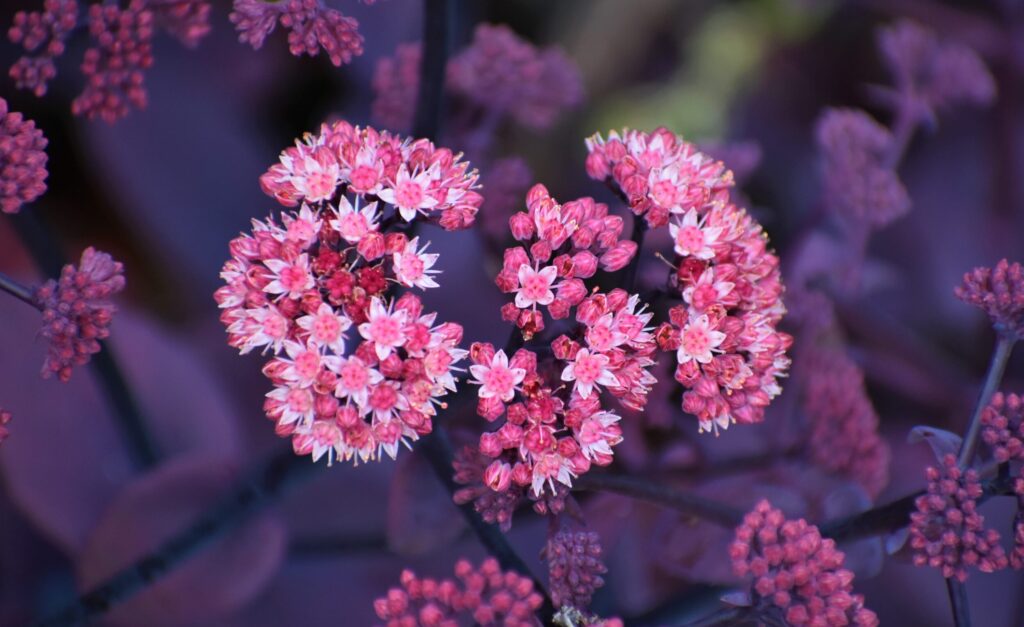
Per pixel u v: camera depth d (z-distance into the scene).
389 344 0.44
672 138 0.46
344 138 0.45
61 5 0.48
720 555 0.51
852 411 0.54
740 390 0.46
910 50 0.59
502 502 0.45
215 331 0.66
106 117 0.48
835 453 0.54
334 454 0.52
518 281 0.44
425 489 0.50
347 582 0.59
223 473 0.54
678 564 0.52
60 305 0.45
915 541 0.45
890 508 0.47
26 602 0.60
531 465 0.44
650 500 0.47
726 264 0.45
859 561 0.50
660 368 0.53
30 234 0.51
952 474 0.45
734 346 0.46
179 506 0.54
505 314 0.44
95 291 0.45
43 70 0.48
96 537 0.54
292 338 0.44
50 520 0.56
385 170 0.44
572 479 0.46
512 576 0.44
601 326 0.44
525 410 0.44
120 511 0.54
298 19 0.46
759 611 0.45
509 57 0.56
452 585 0.44
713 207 0.46
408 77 0.54
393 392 0.44
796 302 0.57
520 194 0.56
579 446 0.44
